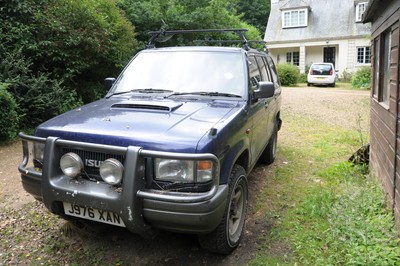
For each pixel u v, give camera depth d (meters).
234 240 3.32
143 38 14.41
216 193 2.69
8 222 3.94
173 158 2.57
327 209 4.04
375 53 5.31
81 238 3.61
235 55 4.24
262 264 3.13
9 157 6.53
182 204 2.57
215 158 2.64
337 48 28.69
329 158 6.39
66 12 9.23
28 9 8.77
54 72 9.27
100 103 3.86
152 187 2.72
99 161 2.85
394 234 3.35
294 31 29.77
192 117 3.17
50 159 2.89
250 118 3.81
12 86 7.86
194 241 3.56
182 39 15.03
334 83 22.75
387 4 4.06
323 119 10.59
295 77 23.83
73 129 2.98
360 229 3.42
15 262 3.21
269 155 5.87
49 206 2.94
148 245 3.49
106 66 10.55
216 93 3.89
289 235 3.60
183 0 15.74
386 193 4.06
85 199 2.74
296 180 5.24
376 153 4.88
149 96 3.91
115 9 10.90
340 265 3.07
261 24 41.84
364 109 12.52
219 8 15.60
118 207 2.64
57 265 3.17
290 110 12.30
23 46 8.48
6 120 7.34
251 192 4.78
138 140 2.72
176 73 4.17
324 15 29.41
